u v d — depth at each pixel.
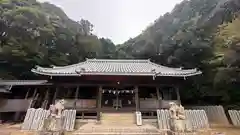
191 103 26.67
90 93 23.16
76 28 44.22
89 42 39.91
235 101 21.50
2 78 23.91
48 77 16.67
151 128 12.91
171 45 28.67
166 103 16.48
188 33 26.00
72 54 35.09
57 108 11.87
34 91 21.91
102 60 23.20
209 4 31.20
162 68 19.91
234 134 12.57
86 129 12.40
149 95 22.00
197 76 24.81
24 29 25.38
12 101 19.20
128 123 14.50
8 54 23.47
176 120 11.64
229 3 19.45
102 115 15.55
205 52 23.91
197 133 12.81
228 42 15.26
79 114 19.02
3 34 24.58
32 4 36.44
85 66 20.14
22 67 25.91
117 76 16.38
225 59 15.77
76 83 16.77
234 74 17.52
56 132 11.14
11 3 27.98
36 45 26.53
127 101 21.80
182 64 26.62
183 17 39.25
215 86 20.86
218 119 17.95
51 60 29.88
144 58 37.06
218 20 22.27
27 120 13.88
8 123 17.58
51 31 29.58
